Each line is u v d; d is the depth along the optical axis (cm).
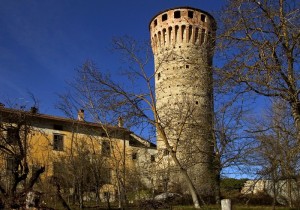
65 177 3712
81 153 3828
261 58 1599
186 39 4878
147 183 3650
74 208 2944
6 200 1772
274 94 1686
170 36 4953
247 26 1669
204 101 3086
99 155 3894
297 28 1599
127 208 2811
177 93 4375
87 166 3878
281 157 2333
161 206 2716
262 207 2861
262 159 2764
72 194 3519
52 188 2950
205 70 2006
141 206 2773
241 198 3334
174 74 4444
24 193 1816
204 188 3347
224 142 2892
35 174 1994
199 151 3088
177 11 4991
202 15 5062
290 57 1617
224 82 1705
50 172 3984
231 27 1706
